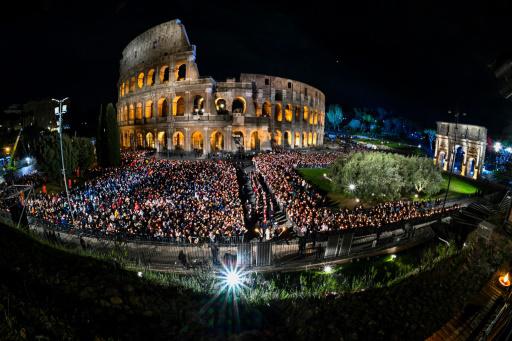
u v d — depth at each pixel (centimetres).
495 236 1399
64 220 2542
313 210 2944
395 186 3594
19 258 868
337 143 11200
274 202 3488
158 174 4269
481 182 5134
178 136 8212
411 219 2719
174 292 1021
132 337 716
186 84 7075
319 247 2139
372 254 2164
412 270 1495
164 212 2741
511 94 855
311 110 9344
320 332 878
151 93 7681
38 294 725
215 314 910
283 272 1936
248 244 1962
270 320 934
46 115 12188
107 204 2967
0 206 2467
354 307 1030
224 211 2764
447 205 3584
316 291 1294
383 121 16600
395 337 865
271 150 7288
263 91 7906
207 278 1302
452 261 1359
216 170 4509
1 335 549
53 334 612
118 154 5272
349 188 3744
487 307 935
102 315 758
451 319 923
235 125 6894
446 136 6538
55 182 4181
